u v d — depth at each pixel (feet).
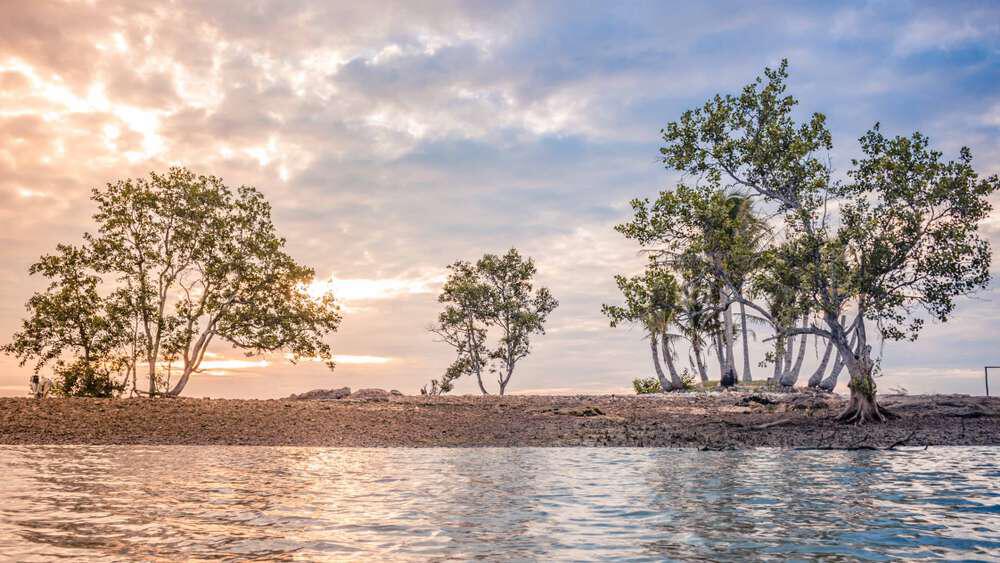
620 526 29.30
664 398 120.16
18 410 88.69
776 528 28.73
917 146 87.40
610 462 57.00
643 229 98.02
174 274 123.85
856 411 90.94
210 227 125.59
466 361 189.67
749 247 98.84
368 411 96.84
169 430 79.82
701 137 98.22
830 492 39.40
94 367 120.98
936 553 24.30
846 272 88.74
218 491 39.68
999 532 27.89
